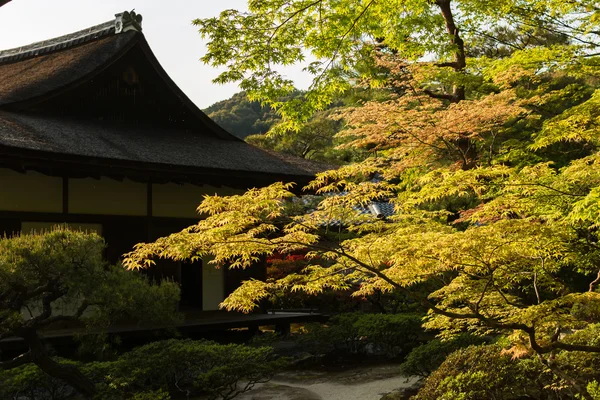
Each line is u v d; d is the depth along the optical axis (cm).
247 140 2983
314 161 1548
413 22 1095
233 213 429
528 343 489
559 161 1112
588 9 994
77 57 1439
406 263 459
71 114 1312
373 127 1056
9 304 654
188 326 1177
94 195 1161
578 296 437
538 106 1250
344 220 540
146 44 1396
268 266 1555
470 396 598
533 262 514
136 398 690
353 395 904
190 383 923
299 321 1388
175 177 1198
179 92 1459
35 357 699
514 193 616
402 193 1122
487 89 1208
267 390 949
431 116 1024
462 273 543
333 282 523
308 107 959
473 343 874
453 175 567
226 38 851
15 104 1196
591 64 981
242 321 1276
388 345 1215
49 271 654
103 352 977
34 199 1078
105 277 711
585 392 479
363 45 1052
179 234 451
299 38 902
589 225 577
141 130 1370
